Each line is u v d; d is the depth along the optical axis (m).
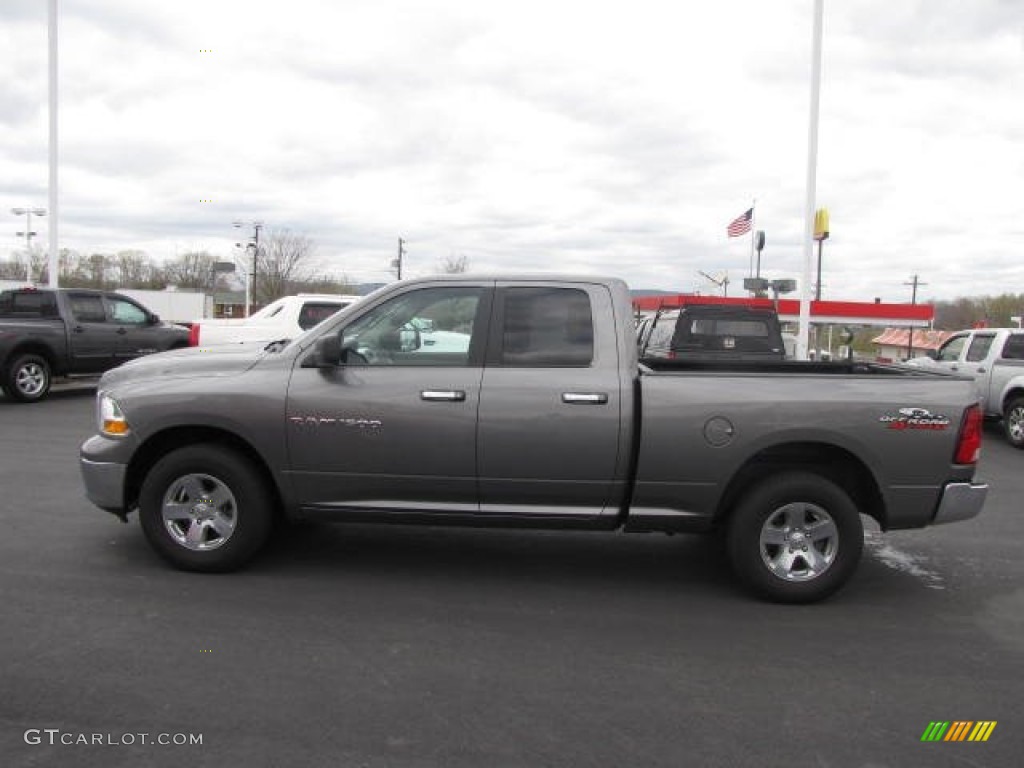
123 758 3.14
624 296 5.15
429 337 5.15
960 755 3.32
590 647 4.31
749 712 3.64
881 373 6.00
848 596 5.25
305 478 5.12
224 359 5.35
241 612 4.64
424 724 3.45
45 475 8.08
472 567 5.61
